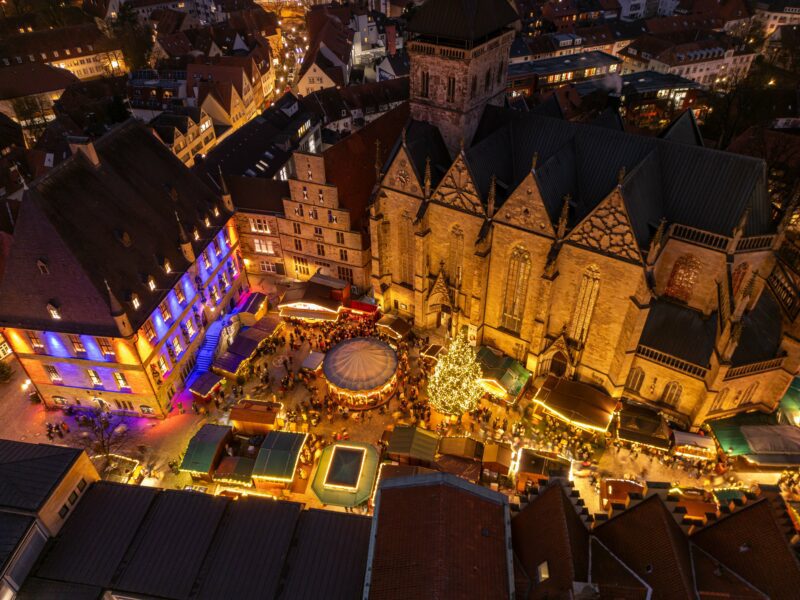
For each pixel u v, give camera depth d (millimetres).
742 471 57719
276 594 42188
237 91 146750
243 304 82125
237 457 59750
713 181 56094
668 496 39125
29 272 59188
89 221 61312
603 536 40000
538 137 66375
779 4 196000
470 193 63031
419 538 35688
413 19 66500
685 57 155625
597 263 57938
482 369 68875
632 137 60344
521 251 62844
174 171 76750
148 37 198625
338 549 44906
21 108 150375
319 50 165625
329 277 82938
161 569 43656
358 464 56719
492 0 65938
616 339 61500
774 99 116625
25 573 43188
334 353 68625
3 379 73125
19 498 44281
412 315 81312
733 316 51844
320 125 135250
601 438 62406
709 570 36656
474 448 58469
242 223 86562
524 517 40625
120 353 61594
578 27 197625
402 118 89188
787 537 36031
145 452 63750
